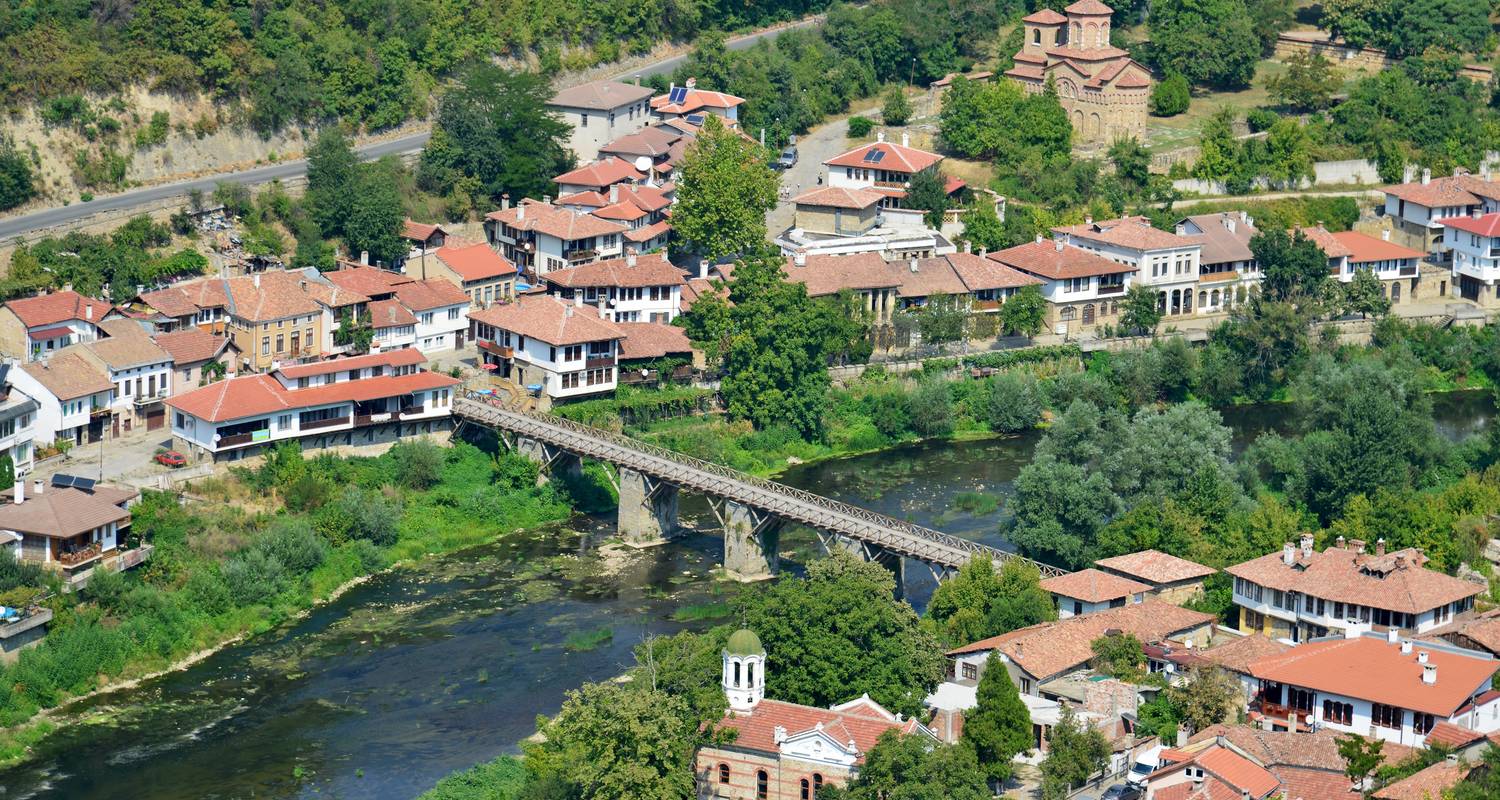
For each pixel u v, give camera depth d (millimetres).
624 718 181500
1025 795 186875
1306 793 180625
